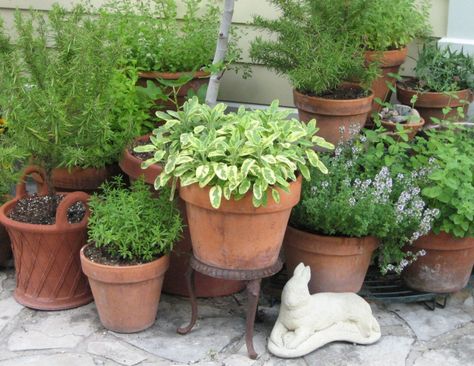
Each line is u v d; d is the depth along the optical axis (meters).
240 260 2.97
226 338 3.13
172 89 3.57
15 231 3.18
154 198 3.18
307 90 3.48
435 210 3.11
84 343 3.09
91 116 3.06
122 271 3.03
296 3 3.51
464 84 3.68
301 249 3.18
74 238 3.19
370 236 3.15
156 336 3.13
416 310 3.31
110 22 3.33
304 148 3.08
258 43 3.51
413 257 3.20
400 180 3.21
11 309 3.25
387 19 3.50
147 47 3.57
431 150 3.28
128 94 3.39
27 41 3.05
